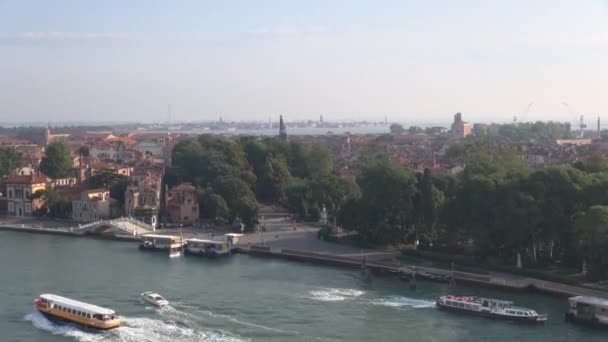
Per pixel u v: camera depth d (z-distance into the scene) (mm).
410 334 148000
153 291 183750
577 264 195375
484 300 163375
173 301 173375
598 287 177500
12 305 168750
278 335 146375
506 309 158000
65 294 179500
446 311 165375
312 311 164750
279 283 194625
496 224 199250
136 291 183500
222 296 178875
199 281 196750
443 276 194250
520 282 183750
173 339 142750
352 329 151250
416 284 193000
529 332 149625
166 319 157500
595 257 182250
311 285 192000
